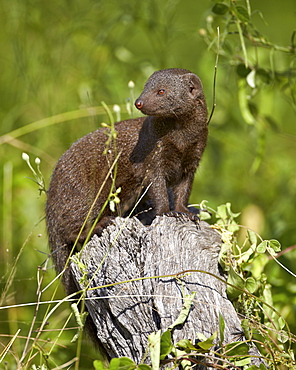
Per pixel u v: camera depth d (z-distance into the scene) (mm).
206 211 9078
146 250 6762
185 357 5691
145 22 13922
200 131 8852
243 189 13469
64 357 8305
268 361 6223
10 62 15977
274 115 13328
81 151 8781
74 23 14812
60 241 8672
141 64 14000
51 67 14609
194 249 6785
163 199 8789
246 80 11094
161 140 8727
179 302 6137
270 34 16797
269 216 11859
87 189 8641
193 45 15836
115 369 5414
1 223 11773
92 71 14477
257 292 7727
